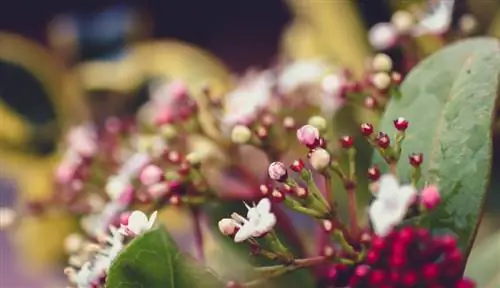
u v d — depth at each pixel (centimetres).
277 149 31
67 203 36
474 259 31
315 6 40
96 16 48
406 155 26
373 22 39
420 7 37
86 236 35
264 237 26
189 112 33
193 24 75
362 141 31
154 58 45
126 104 45
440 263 24
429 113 27
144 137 35
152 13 74
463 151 26
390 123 27
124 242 27
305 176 25
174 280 25
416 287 24
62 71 45
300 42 42
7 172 44
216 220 30
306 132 25
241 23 75
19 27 78
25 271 47
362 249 25
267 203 25
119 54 47
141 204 29
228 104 34
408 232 24
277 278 28
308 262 26
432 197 24
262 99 33
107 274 25
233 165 33
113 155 35
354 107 33
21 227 42
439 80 27
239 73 71
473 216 25
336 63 38
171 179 29
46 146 44
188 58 44
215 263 30
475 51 27
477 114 26
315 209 25
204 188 29
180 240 36
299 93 35
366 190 30
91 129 40
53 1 76
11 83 45
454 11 37
